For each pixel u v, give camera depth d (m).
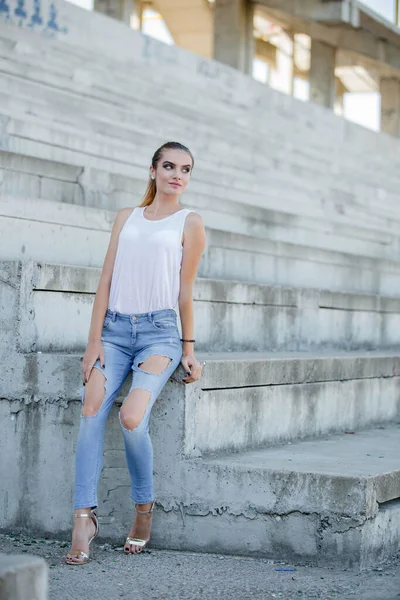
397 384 6.38
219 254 7.19
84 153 9.30
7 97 9.35
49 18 12.54
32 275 4.71
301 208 12.59
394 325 8.20
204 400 4.50
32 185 6.76
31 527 4.61
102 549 4.33
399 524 4.37
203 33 28.20
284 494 4.16
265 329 6.59
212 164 12.12
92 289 5.09
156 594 3.59
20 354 4.66
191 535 4.32
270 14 24.16
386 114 27.27
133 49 14.20
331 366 5.58
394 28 23.89
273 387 5.05
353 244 10.88
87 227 6.18
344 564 4.06
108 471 4.46
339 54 27.50
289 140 16.20
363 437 5.52
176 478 4.35
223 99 15.80
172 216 4.27
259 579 3.84
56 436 4.57
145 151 10.77
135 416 4.04
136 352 4.23
